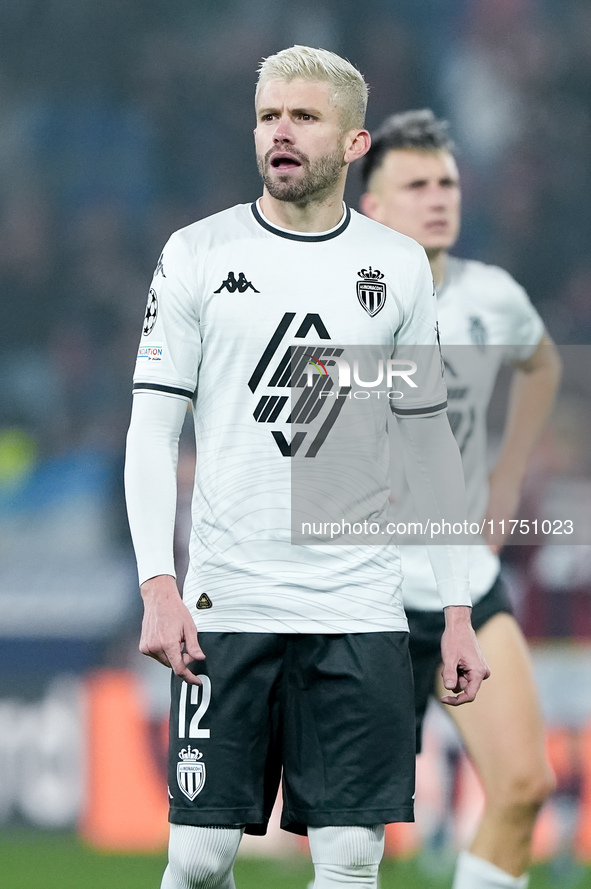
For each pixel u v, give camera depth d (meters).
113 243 45.91
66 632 26.52
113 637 26.50
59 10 48.59
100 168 47.47
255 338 10.34
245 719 10.23
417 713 14.58
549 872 20.27
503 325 15.93
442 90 48.62
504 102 48.44
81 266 45.19
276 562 10.29
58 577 27.69
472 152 48.00
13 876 19.67
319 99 10.36
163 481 10.27
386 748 10.23
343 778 10.16
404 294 10.69
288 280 10.41
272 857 21.41
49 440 37.53
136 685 23.55
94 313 44.44
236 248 10.48
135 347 43.38
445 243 15.52
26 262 44.66
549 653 23.62
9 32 48.38
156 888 18.78
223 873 10.35
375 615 10.38
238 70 48.50
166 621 9.95
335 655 10.25
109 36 48.59
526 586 24.92
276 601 10.23
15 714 24.17
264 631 10.23
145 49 48.72
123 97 48.44
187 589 10.59
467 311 15.73
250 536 10.31
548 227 47.09
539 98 48.53
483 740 13.80
